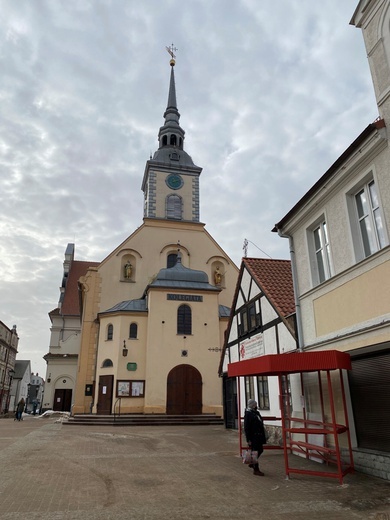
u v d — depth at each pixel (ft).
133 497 23.22
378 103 28.66
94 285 98.07
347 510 20.58
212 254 109.60
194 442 47.32
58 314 140.97
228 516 19.86
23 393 232.73
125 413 79.77
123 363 82.99
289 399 40.65
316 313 35.50
